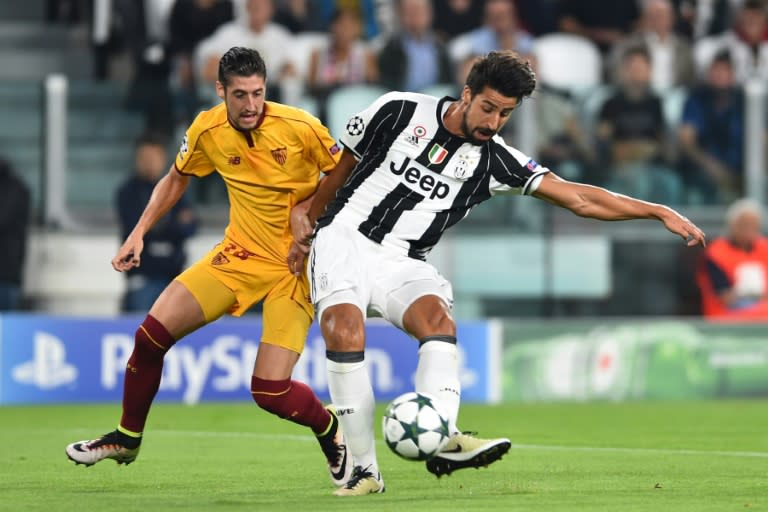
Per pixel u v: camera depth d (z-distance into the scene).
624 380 47.09
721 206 49.94
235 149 20.97
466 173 19.38
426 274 19.42
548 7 57.38
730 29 59.19
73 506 18.00
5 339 41.28
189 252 46.56
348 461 20.89
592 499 18.83
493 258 47.78
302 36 55.00
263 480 22.03
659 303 48.97
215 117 21.14
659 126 49.44
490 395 45.72
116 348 42.69
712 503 18.44
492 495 19.31
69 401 42.06
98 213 46.66
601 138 48.94
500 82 18.44
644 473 23.19
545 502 18.34
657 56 55.88
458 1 55.62
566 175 48.66
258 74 20.20
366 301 19.31
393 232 19.47
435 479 21.94
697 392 47.53
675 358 47.41
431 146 19.22
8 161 45.28
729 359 47.75
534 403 45.31
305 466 24.52
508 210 47.97
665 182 49.47
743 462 25.52
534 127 48.22
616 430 34.03
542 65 56.00
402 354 44.34
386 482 21.39
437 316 18.83
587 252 48.38
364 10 56.16
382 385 44.12
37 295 46.00
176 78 51.56
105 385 42.53
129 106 46.81
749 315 48.06
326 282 19.12
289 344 20.73
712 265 48.09
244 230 21.25
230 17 52.84
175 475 22.88
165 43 51.94
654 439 31.28
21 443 29.25
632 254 48.75
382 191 19.42
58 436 31.06
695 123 49.66
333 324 18.86
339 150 21.06
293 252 20.75
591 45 56.81
